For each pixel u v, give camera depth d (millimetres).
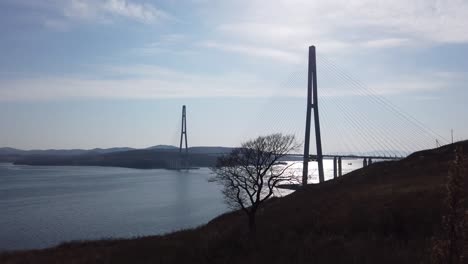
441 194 20328
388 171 39875
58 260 21906
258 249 15562
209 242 17484
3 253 25703
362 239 15797
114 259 19312
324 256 13430
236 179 30422
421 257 12102
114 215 54625
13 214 56406
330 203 27391
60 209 61250
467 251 5805
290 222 24156
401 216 18812
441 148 44062
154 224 47438
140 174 156375
